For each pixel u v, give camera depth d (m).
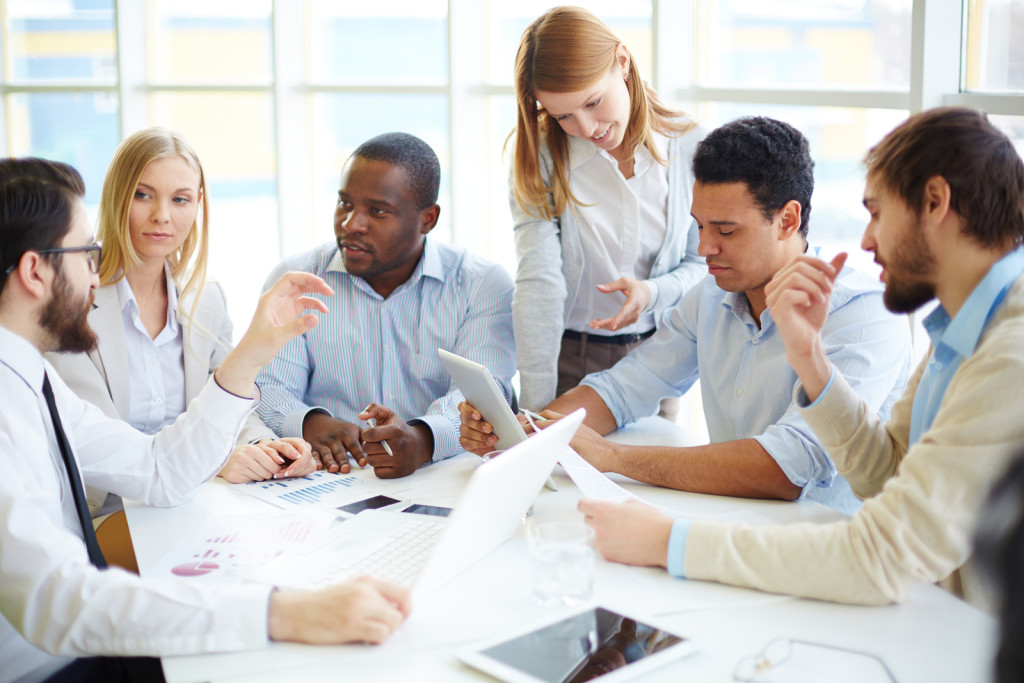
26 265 1.32
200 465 1.63
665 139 2.25
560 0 3.81
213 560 1.38
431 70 4.40
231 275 4.97
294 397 2.10
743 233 1.69
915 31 2.23
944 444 1.15
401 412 2.19
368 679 1.05
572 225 2.28
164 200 2.02
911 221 1.23
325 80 4.66
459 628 1.16
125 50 4.79
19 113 5.23
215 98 4.85
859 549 1.18
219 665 1.11
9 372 1.33
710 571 1.26
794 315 1.43
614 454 1.71
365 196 2.04
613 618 1.15
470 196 4.31
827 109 2.71
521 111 2.14
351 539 1.44
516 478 1.30
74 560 1.20
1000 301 1.21
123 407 2.03
